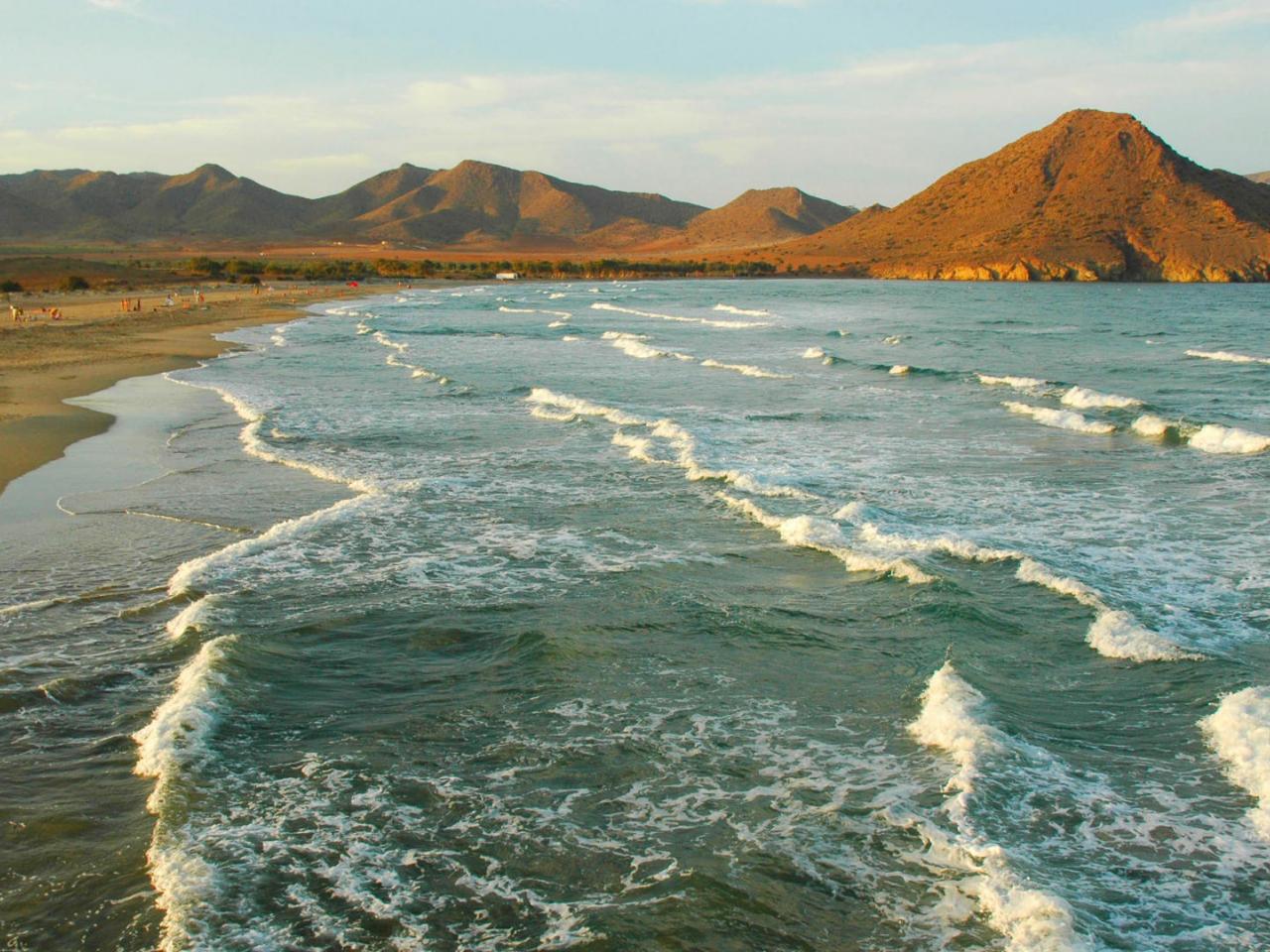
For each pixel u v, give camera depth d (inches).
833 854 279.1
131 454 805.2
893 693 381.7
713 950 240.8
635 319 2723.9
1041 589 490.3
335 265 6875.0
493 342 1947.6
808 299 4089.6
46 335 1876.2
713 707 369.7
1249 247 6870.1
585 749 338.3
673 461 786.8
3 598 471.8
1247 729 340.2
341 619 447.8
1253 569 524.7
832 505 652.1
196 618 438.3
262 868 268.5
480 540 574.9
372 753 332.8
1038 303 3777.1
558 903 257.6
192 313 2647.6
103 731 344.2
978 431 933.2
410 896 259.1
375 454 818.8
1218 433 861.2
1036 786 312.0
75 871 266.7
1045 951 236.5
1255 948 240.5
